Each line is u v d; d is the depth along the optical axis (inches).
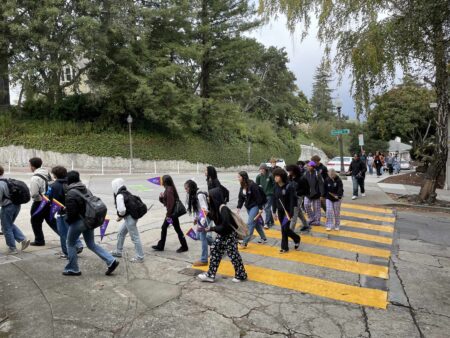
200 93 1547.7
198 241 328.5
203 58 1433.3
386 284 235.8
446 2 350.6
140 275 240.5
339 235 358.6
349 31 515.2
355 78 516.7
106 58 1046.4
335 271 257.9
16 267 247.6
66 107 1227.2
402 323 184.9
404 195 591.5
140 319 182.1
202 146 1517.0
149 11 1138.0
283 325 180.2
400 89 1171.3
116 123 1280.8
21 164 1104.2
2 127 1104.8
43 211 287.9
